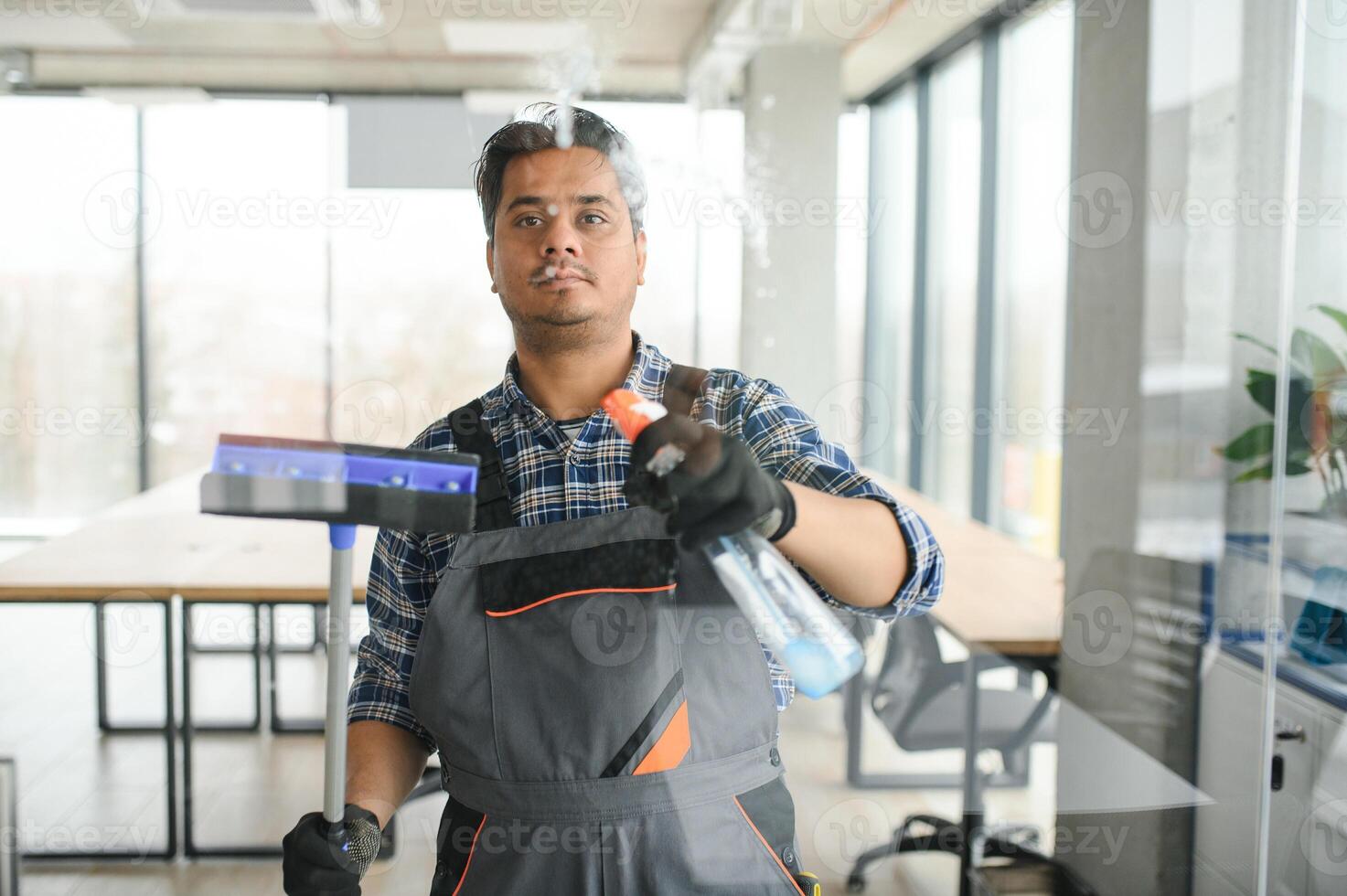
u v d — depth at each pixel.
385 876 1.11
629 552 0.75
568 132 0.82
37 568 1.15
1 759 1.14
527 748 0.73
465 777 0.75
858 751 1.33
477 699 0.73
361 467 0.64
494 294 1.10
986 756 1.34
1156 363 1.27
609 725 0.73
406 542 0.77
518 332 0.82
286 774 1.24
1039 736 1.34
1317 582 1.20
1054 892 1.33
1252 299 1.20
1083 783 1.33
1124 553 1.31
